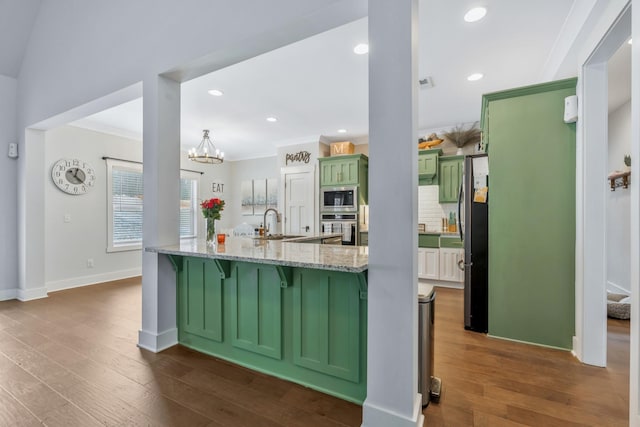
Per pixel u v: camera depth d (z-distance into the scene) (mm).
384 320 1458
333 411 1661
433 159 4852
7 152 3754
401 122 1409
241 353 2193
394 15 1427
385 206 1448
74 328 2838
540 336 2510
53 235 4277
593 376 2014
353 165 5297
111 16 2684
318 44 2666
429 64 2973
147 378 1978
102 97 2783
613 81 3367
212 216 2801
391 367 1446
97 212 4762
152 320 2408
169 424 1539
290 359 1985
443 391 1840
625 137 3979
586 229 2201
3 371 2045
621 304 3121
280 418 1597
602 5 1857
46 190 4203
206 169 6715
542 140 2496
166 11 2312
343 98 3863
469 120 4738
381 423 1460
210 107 4164
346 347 1781
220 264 2182
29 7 3377
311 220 5695
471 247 2854
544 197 2492
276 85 3488
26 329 2809
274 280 2029
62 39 3158
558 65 2656
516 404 1712
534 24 2338
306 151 5770
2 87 3693
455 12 2207
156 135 2375
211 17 2080
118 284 4645
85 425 1525
